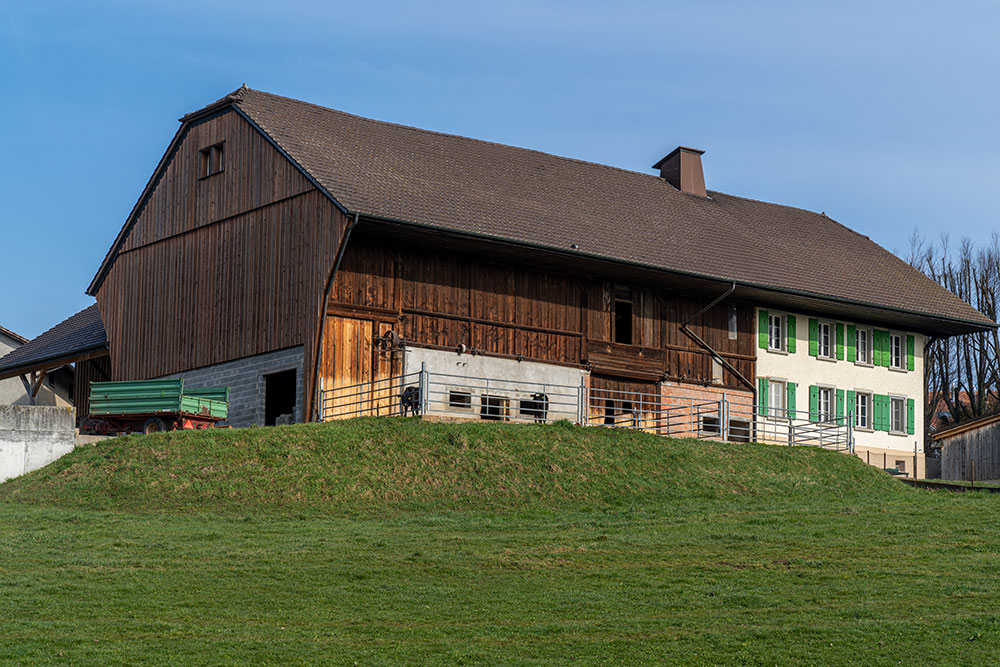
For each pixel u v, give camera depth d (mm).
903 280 44969
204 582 18812
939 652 14961
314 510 25422
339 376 32812
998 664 14484
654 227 40156
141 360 38719
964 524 23969
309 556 20719
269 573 19438
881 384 43750
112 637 15766
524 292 36375
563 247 34719
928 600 17578
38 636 15688
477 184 37500
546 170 41531
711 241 40969
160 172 38938
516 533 23344
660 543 22234
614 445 30703
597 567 20250
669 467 30125
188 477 26375
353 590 18516
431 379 34219
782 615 16953
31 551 20875
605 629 16344
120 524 23500
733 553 21359
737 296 39938
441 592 18406
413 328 34188
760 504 27781
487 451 28797
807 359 42156
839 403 42656
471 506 26422
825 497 29391
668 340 39094
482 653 15180
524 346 36125
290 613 17172
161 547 21328
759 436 40562
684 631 16188
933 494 30484
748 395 40625
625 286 38500
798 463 32531
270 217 34594
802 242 44844
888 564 20156
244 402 34500
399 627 16469
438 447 28578
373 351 33438
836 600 17797
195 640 15656
